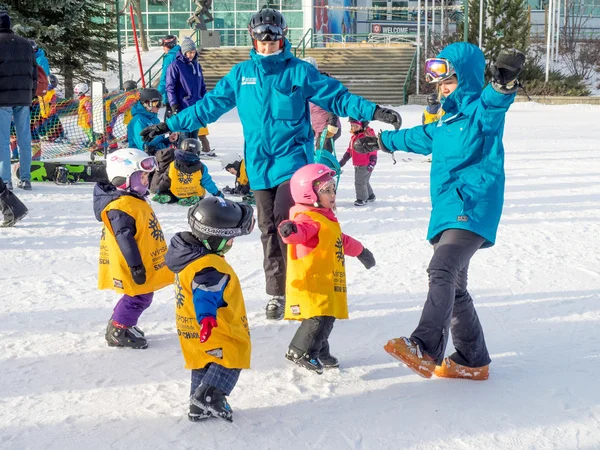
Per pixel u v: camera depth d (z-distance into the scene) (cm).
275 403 396
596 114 2923
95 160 1299
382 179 1234
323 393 409
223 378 370
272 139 526
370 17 5253
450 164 404
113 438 355
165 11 4472
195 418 371
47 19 2752
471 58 397
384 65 3691
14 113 1045
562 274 650
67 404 393
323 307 426
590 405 386
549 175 1262
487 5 3678
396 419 374
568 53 4494
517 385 415
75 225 850
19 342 484
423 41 4097
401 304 569
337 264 432
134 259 446
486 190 396
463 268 407
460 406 388
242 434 359
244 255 723
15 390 411
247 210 372
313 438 355
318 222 429
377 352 472
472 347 419
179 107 1409
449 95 403
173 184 966
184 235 370
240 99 530
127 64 3844
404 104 3388
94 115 1216
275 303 538
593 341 483
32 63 1012
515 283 623
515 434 356
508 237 802
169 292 603
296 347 436
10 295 589
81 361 454
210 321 348
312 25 4309
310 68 521
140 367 446
